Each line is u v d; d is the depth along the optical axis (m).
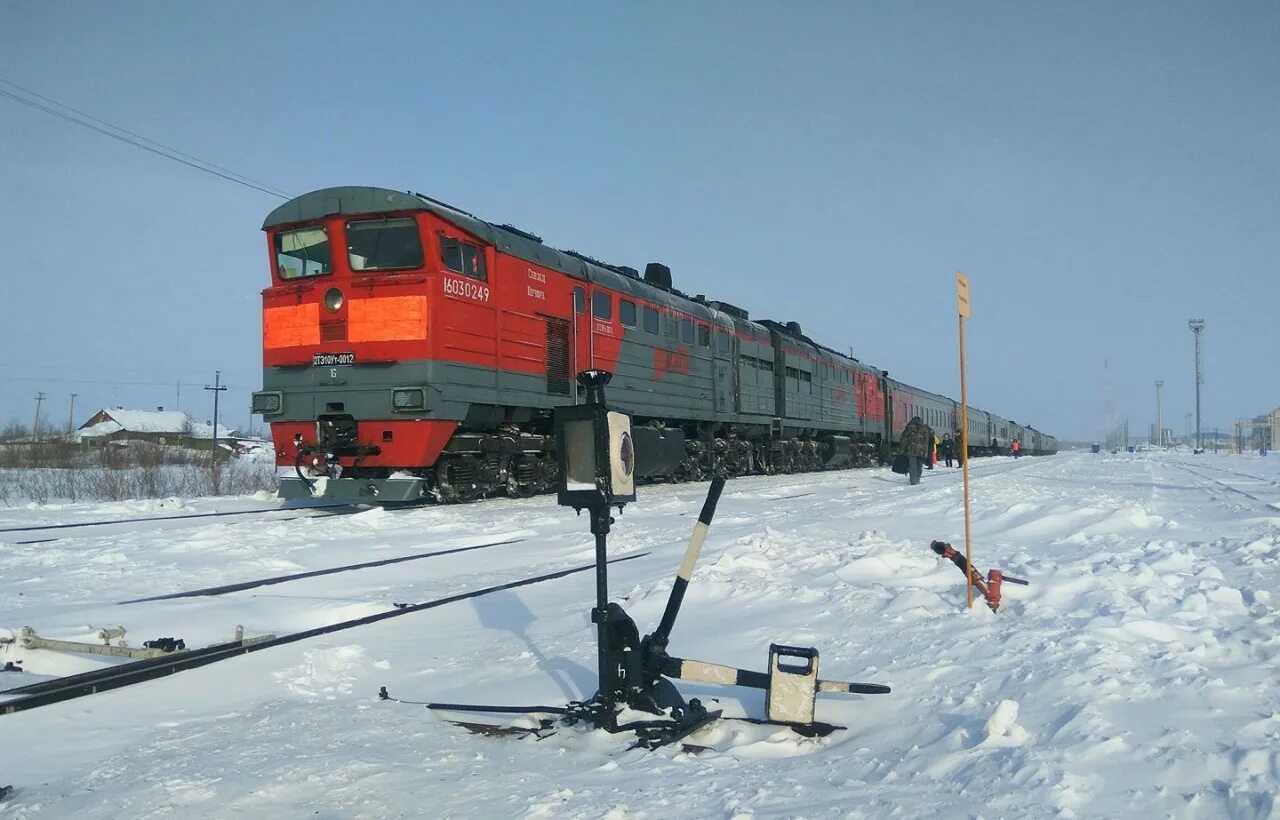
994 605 5.76
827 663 5.09
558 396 18.23
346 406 15.23
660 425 22.84
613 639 4.57
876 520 12.11
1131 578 6.28
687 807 3.36
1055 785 3.08
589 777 3.82
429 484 16.22
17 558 10.42
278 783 3.84
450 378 15.15
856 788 3.42
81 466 35.94
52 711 5.02
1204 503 15.23
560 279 18.42
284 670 5.90
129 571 9.68
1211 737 3.42
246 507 17.52
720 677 4.47
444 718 4.88
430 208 14.81
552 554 10.97
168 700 5.35
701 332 25.02
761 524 12.66
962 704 4.14
